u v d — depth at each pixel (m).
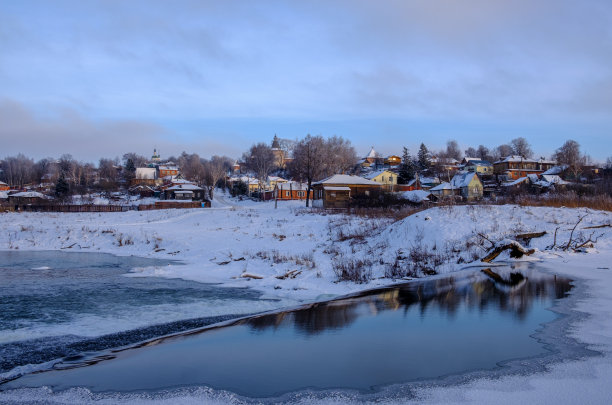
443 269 16.03
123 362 6.60
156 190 104.56
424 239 20.80
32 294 13.47
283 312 10.08
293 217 39.69
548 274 13.34
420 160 123.81
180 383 5.55
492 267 15.45
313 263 18.62
